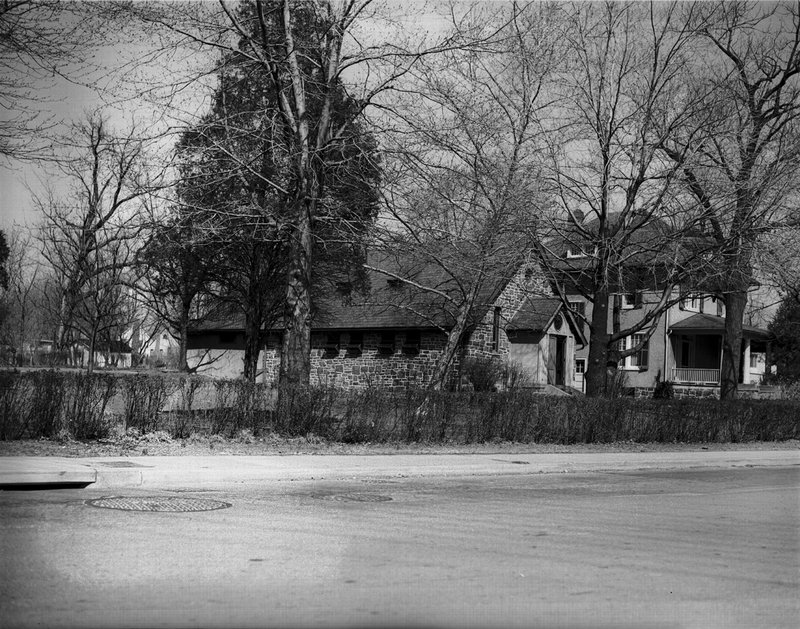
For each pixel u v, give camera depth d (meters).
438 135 20.02
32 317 46.09
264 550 7.78
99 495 11.14
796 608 6.44
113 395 16.25
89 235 30.50
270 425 17.98
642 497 13.23
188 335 46.81
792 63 27.14
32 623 5.39
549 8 22.84
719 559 8.18
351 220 21.39
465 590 6.56
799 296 26.53
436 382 24.59
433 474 15.59
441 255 21.92
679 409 24.22
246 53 20.77
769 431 26.67
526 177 22.36
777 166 23.22
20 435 15.42
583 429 22.16
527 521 10.18
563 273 26.47
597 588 6.79
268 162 21.20
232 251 26.58
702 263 23.67
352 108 21.64
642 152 23.58
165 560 7.22
